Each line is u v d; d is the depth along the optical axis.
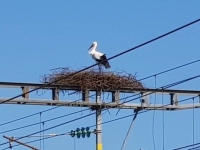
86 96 26.25
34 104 25.48
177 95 26.25
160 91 25.70
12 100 25.02
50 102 25.73
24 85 25.14
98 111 26.45
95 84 26.31
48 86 25.88
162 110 26.44
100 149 26.53
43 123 23.56
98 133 26.53
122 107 26.50
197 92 26.33
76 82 26.20
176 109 26.38
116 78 26.53
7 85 24.94
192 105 26.39
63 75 26.14
